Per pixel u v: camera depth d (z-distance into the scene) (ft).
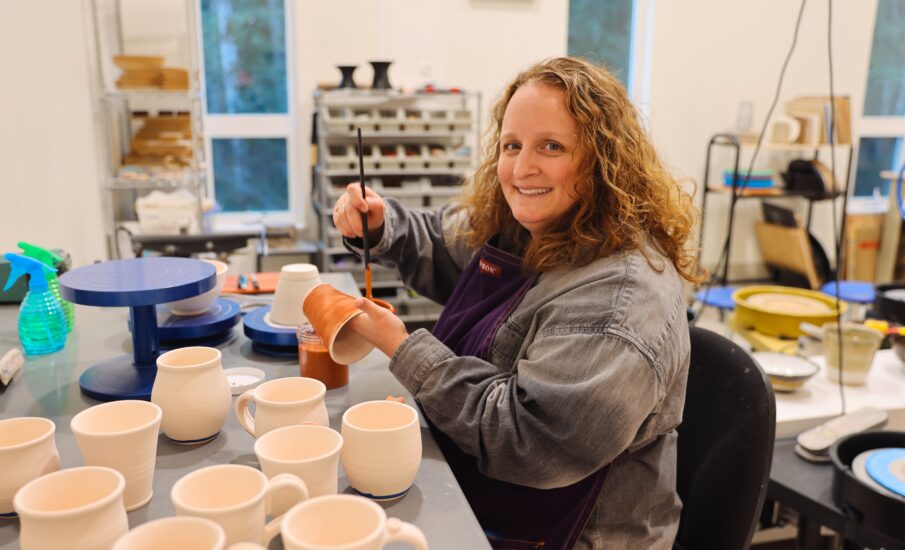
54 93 8.89
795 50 15.70
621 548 3.78
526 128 3.75
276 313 4.73
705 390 4.37
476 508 3.91
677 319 3.55
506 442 3.37
